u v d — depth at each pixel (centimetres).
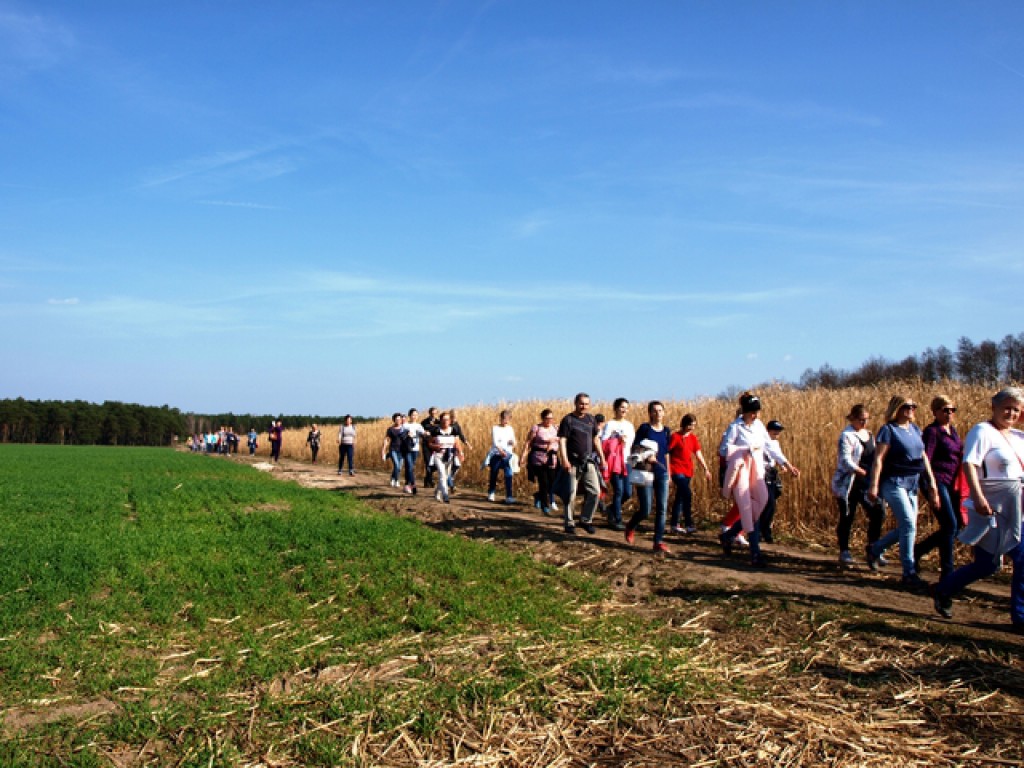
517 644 601
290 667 554
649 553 987
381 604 718
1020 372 1544
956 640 612
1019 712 476
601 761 418
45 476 2333
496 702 487
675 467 1290
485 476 2195
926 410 1377
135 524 1195
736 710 481
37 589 718
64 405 13838
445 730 450
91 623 634
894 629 641
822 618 677
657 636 640
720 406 1716
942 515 830
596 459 1155
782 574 895
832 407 1476
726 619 691
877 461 831
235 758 411
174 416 15312
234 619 665
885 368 2703
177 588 754
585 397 1159
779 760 416
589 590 786
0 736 432
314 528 1096
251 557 902
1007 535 646
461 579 811
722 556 1027
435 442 1627
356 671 549
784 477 1323
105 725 450
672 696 501
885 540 928
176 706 479
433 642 613
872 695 507
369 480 2447
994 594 819
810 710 482
